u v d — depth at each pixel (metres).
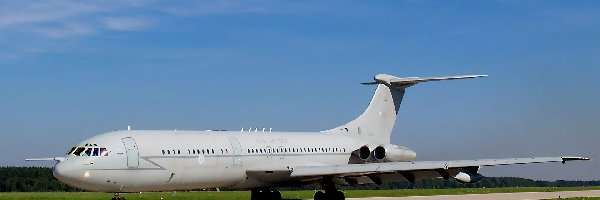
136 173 48.66
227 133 56.25
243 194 76.06
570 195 77.50
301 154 60.22
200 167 52.19
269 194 61.44
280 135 60.12
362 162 65.12
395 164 53.62
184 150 51.44
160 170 49.81
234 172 54.75
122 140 48.78
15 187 115.50
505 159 52.47
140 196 70.62
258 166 56.44
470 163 52.09
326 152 62.41
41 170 121.75
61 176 46.06
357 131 66.44
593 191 91.81
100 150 47.38
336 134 65.06
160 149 50.09
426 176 56.41
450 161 52.69
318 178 57.41
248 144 56.31
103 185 47.56
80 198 68.81
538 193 84.31
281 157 58.38
